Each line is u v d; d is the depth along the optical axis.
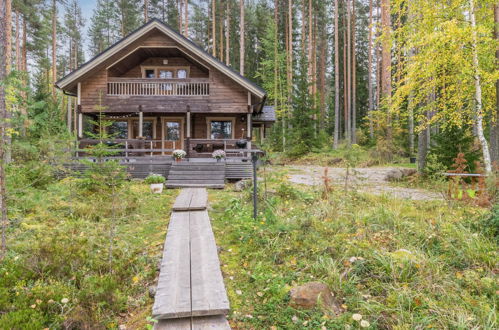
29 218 5.63
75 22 38.59
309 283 3.22
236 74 14.11
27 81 12.33
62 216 6.03
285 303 3.11
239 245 4.71
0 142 4.36
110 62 14.20
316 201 6.82
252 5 37.41
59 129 10.84
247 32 35.66
